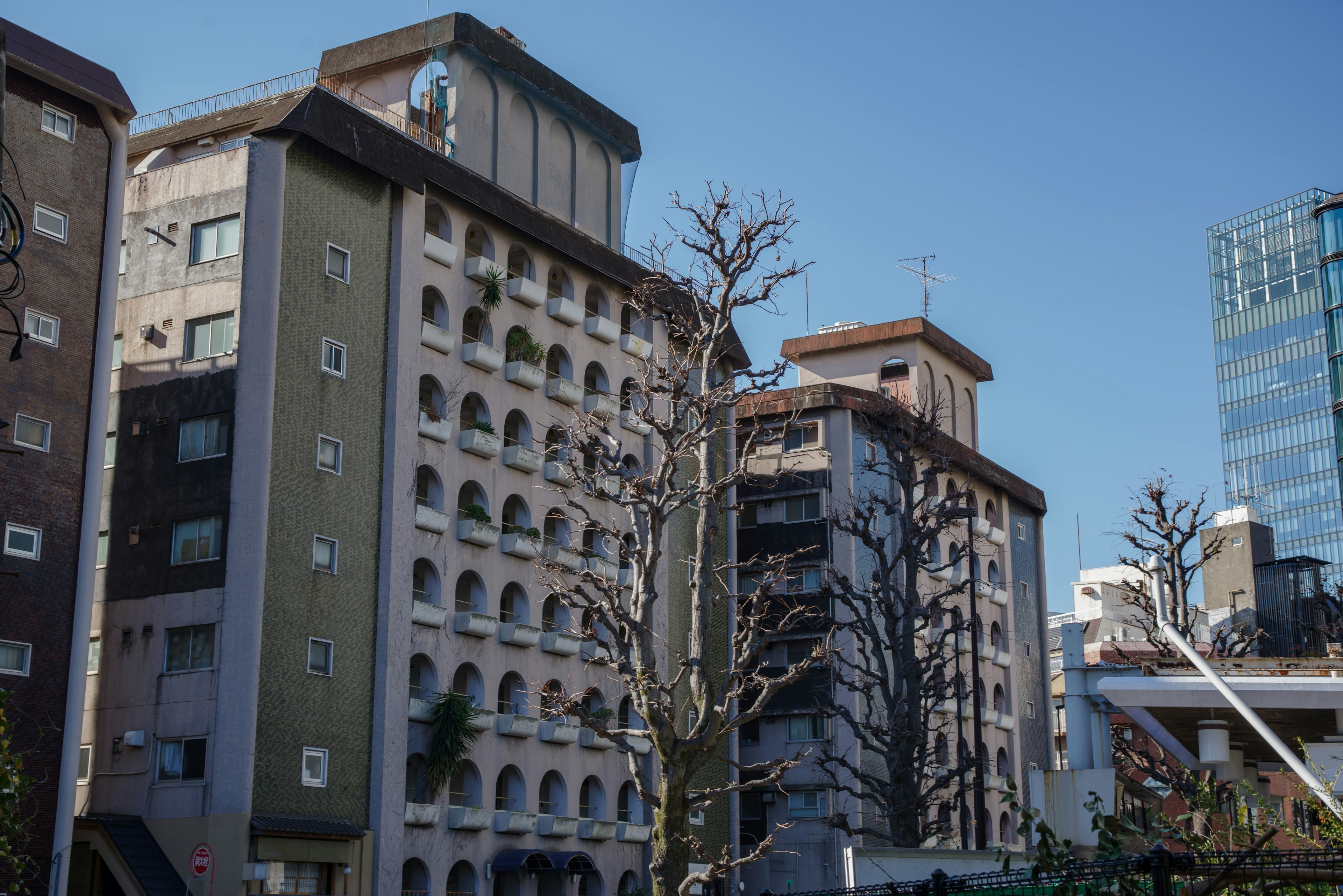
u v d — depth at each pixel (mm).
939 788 54375
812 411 72812
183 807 44031
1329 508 158875
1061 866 13250
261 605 44906
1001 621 82188
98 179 44250
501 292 56062
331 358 49094
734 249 40688
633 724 59969
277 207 48000
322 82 57281
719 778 64688
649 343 64312
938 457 60531
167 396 48062
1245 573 100875
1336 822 14328
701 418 40344
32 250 41938
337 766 46375
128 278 49906
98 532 43062
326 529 47625
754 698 70250
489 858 51375
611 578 57969
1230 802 19344
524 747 53844
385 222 52188
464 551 52812
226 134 50906
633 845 58125
